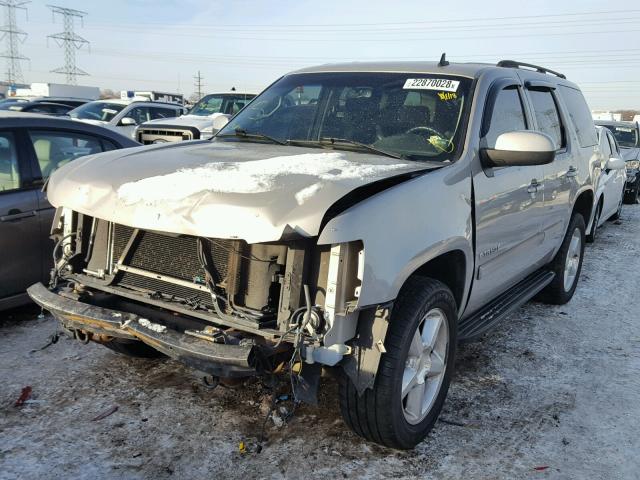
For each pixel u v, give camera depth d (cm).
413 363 316
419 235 296
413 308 301
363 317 280
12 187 471
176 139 1073
